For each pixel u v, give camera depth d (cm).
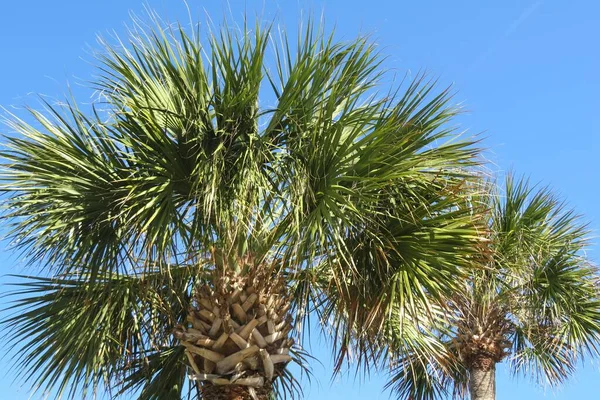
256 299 695
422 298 686
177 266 771
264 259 709
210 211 676
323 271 770
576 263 1193
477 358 1217
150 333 797
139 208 684
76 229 692
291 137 725
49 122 712
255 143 707
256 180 693
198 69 713
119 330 768
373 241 705
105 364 782
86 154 699
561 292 1195
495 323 1220
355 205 685
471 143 721
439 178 718
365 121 693
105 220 673
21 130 702
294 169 700
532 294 1195
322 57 710
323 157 688
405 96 702
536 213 1191
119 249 695
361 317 737
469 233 684
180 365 820
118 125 693
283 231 707
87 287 752
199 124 701
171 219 691
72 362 755
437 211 713
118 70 723
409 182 716
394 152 689
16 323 767
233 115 706
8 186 686
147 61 730
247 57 704
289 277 750
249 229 696
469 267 698
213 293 696
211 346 687
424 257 696
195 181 688
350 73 722
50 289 776
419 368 1246
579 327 1202
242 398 675
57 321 766
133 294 784
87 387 750
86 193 689
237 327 688
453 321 1196
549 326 1227
